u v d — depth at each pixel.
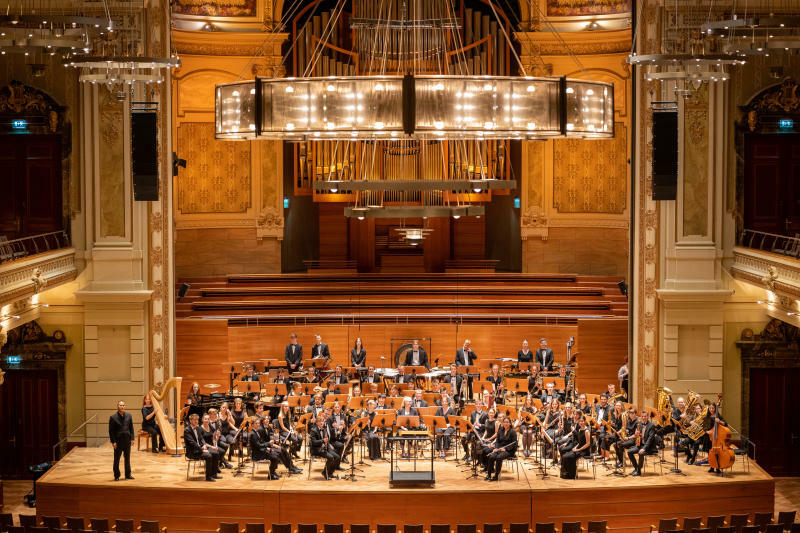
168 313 22.11
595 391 24.31
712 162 21.70
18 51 16.98
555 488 17.83
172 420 21.25
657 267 21.89
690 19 21.42
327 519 17.70
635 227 22.23
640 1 21.72
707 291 21.59
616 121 27.38
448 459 19.72
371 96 12.34
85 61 14.52
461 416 19.19
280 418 18.91
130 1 21.16
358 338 24.55
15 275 18.58
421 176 27.30
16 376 22.20
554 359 25.42
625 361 24.23
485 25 27.36
